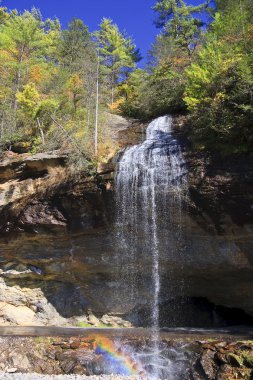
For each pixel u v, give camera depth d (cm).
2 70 3316
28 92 2691
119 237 1708
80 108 2777
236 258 1537
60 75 3181
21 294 1955
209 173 1511
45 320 1908
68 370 1148
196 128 1666
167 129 2214
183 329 1611
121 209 1667
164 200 1591
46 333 1441
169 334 1360
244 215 1435
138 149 1798
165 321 1809
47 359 1184
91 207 1714
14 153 2342
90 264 1800
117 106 3388
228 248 1541
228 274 1631
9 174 2034
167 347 1143
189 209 1541
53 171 1922
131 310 1847
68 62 3841
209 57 1822
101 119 2530
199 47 3091
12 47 3425
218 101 1599
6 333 1445
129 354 1184
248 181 1420
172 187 1579
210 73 1694
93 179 1716
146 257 1697
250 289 1678
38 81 3309
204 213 1513
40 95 2917
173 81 2806
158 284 1802
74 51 3925
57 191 1784
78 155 1833
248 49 1819
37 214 1809
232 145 1492
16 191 1956
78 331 1532
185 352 1105
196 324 1806
